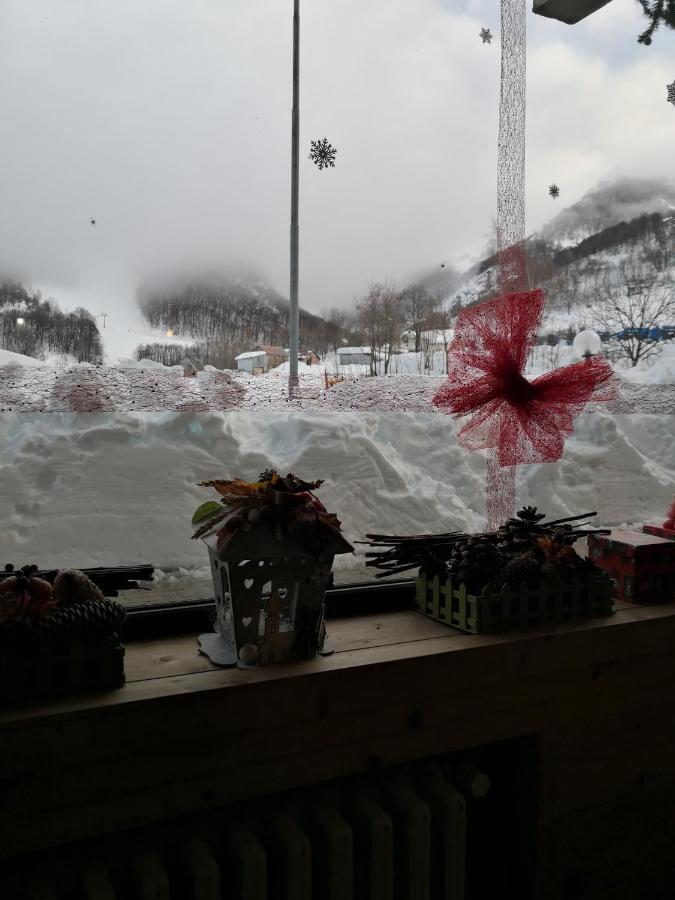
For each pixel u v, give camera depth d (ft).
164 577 3.90
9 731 2.45
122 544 3.80
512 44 4.64
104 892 2.72
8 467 3.59
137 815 2.66
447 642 3.40
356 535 4.48
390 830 3.19
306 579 3.07
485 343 4.27
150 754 2.67
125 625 3.38
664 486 5.63
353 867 3.23
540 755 3.58
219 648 3.19
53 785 2.52
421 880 3.30
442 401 4.32
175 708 2.70
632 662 3.83
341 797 3.40
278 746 2.90
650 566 4.10
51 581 2.98
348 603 3.85
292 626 3.13
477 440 4.50
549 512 5.21
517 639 3.46
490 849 3.95
